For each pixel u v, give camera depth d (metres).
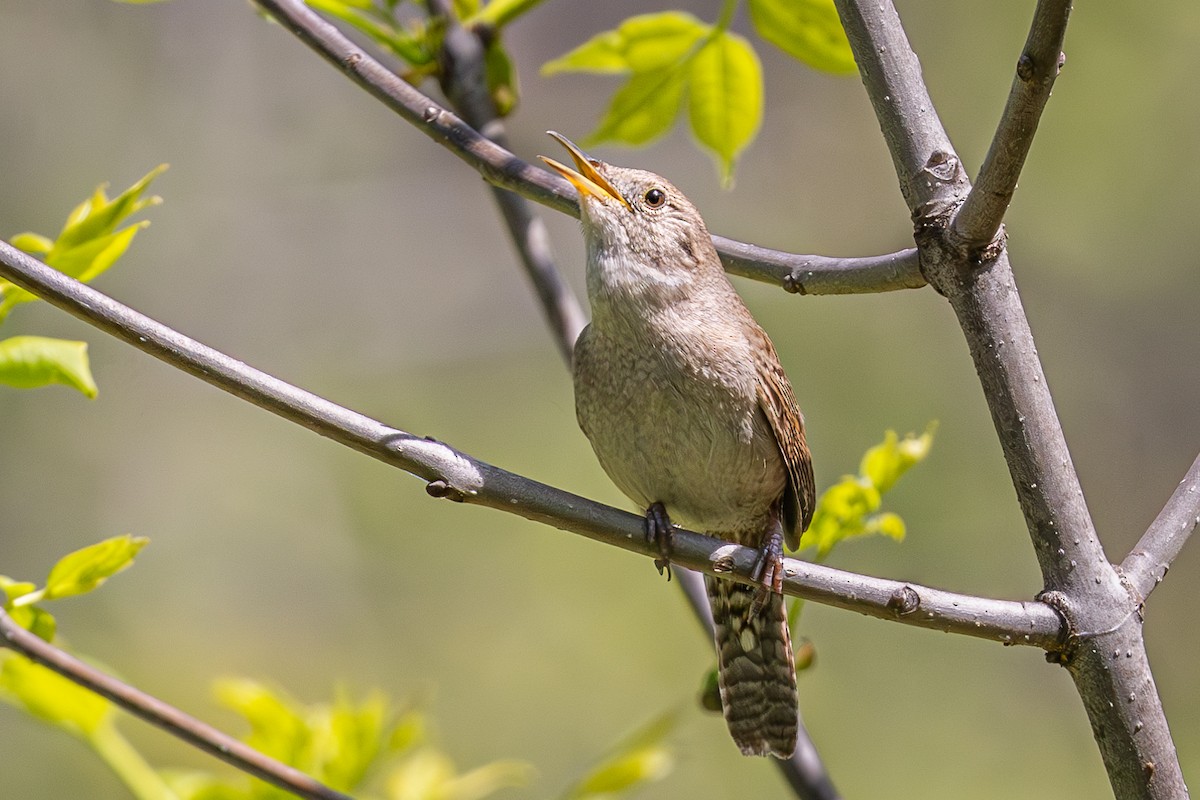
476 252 15.02
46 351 4.64
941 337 12.36
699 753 11.85
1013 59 12.78
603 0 16.66
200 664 12.34
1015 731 11.63
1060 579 4.40
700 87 6.56
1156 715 4.36
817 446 12.12
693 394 5.80
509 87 6.93
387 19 6.69
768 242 14.47
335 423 4.44
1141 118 12.24
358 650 12.68
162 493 13.09
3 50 13.80
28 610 4.89
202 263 14.27
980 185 4.32
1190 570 12.09
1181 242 12.37
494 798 11.77
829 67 6.48
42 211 13.59
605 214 5.95
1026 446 4.43
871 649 11.92
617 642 12.68
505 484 4.64
